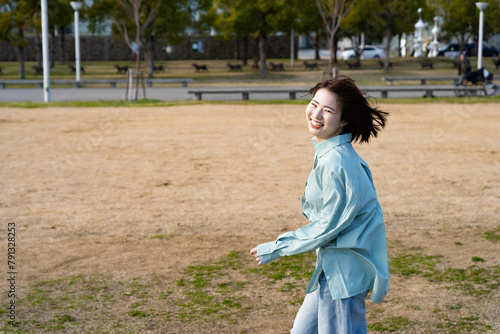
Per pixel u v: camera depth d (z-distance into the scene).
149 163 9.49
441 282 4.53
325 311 2.59
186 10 36.91
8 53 54.59
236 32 38.66
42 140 11.72
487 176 8.49
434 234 5.81
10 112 16.55
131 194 7.50
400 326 3.77
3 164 9.35
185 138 12.02
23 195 7.41
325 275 2.57
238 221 6.32
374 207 2.55
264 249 2.61
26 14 35.47
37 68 39.72
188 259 5.13
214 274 4.76
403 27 40.00
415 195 7.41
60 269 4.87
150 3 33.50
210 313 4.00
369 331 3.70
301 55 67.44
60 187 7.86
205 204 7.02
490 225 6.11
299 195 7.45
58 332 3.70
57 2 36.53
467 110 17.08
